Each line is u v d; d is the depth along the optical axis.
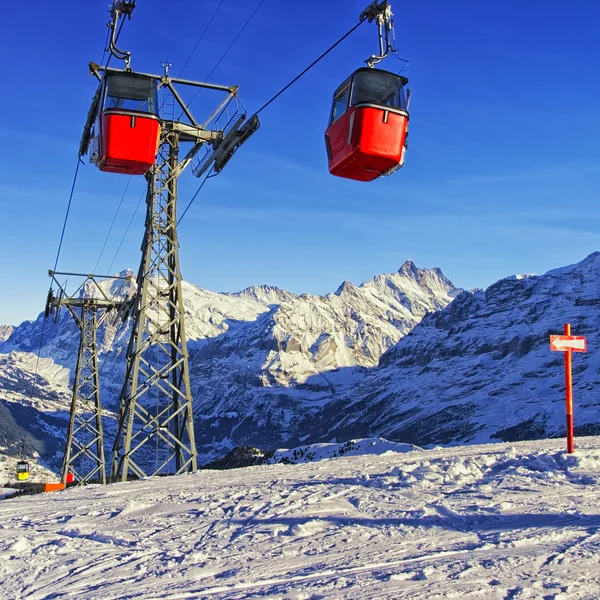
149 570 10.12
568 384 20.48
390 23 25.80
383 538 11.34
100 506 16.69
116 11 28.56
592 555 9.67
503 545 10.47
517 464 18.80
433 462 19.97
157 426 36.44
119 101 27.38
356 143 25.50
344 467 21.97
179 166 38.62
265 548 11.05
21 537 12.63
